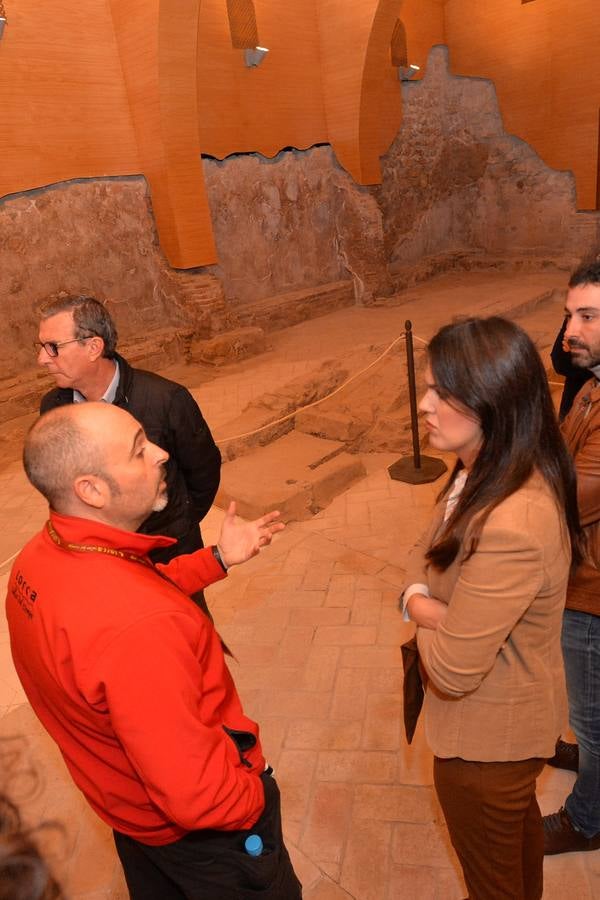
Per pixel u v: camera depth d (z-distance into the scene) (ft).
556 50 36.99
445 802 4.84
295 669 10.28
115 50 26.96
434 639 4.32
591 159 37.70
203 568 5.81
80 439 4.17
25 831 8.18
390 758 8.50
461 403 3.97
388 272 39.37
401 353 21.17
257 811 4.35
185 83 27.02
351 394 19.92
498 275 42.55
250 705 9.66
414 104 40.50
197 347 30.07
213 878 4.69
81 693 3.84
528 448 3.94
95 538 4.18
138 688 3.75
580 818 6.63
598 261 5.90
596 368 6.02
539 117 39.09
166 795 3.82
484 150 42.27
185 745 3.82
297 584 12.50
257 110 32.71
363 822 7.68
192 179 29.01
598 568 5.50
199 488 8.79
